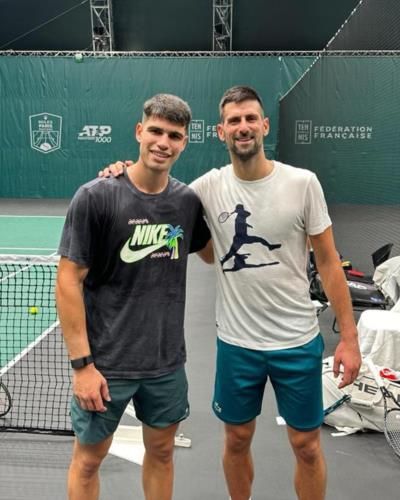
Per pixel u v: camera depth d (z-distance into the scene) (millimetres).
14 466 2492
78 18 13656
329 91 6914
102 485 2355
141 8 13531
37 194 13531
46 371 3520
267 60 12648
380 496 2309
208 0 13375
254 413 2010
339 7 13234
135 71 12938
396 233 7219
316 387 1923
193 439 2754
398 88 7336
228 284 1929
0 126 13305
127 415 2953
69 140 13297
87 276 1810
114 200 1712
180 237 1824
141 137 1738
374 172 7566
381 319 3305
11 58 13023
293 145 9641
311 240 1895
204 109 12961
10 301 4984
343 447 2680
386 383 2848
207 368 3662
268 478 2426
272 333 1890
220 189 1896
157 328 1818
